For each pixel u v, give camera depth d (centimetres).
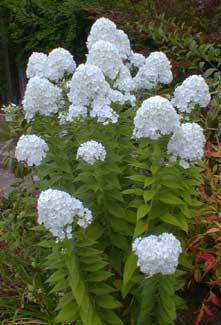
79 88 313
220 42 645
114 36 371
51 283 337
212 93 507
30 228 353
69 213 267
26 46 982
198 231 357
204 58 588
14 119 521
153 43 704
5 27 1026
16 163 499
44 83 330
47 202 266
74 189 335
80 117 320
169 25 646
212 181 372
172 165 304
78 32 913
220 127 465
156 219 317
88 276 303
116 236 328
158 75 359
